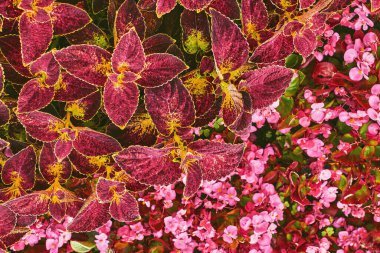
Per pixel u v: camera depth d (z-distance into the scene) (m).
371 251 1.10
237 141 1.08
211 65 0.91
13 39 0.87
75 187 1.02
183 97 0.87
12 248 1.05
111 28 0.93
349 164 1.06
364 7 1.04
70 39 0.92
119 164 0.85
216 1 0.90
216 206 1.07
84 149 0.89
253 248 1.08
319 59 1.06
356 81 1.04
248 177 1.07
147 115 0.93
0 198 0.92
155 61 0.85
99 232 1.06
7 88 0.96
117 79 0.84
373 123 1.05
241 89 0.88
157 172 0.87
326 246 1.08
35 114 0.88
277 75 0.87
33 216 0.94
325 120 1.11
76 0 0.96
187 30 0.92
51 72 0.86
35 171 0.94
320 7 0.87
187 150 0.88
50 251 1.06
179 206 1.07
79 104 0.91
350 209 1.09
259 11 0.89
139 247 1.08
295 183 1.07
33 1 0.83
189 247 1.07
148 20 0.95
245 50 0.85
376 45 1.04
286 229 1.09
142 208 1.07
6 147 0.95
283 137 1.10
